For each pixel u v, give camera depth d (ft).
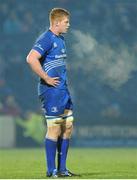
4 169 89.71
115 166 97.14
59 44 70.23
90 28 231.30
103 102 223.30
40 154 161.17
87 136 217.56
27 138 213.25
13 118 214.28
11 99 222.07
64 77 70.59
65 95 70.54
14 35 230.89
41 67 69.56
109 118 221.05
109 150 193.16
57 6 236.02
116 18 236.02
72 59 224.94
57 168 71.26
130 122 221.05
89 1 236.84
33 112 218.79
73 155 154.81
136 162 111.04
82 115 220.64
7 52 228.43
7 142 211.00
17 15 233.55
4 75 225.56
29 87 223.92
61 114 70.49
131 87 226.58
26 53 229.04
